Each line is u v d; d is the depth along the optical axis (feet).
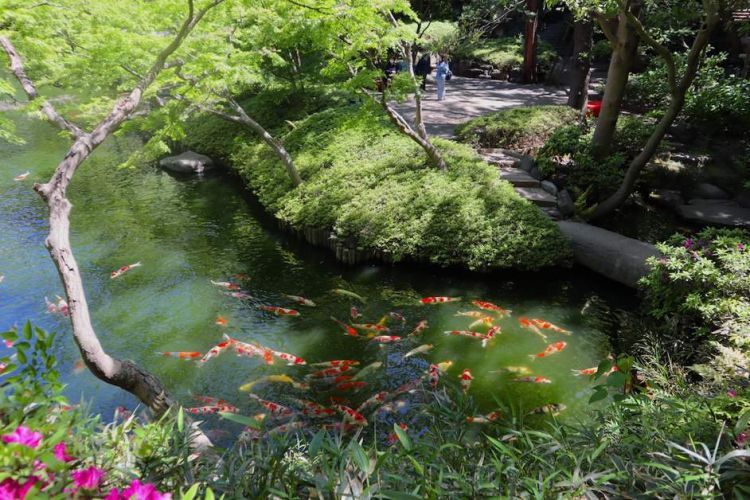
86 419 7.20
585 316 27.30
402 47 34.01
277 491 6.00
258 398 21.31
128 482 6.72
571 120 45.29
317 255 34.53
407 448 6.54
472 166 37.17
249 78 35.65
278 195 39.91
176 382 22.48
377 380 22.56
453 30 57.47
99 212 41.29
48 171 48.80
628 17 28.04
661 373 17.20
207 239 36.86
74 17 26.27
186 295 29.58
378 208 33.99
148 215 40.91
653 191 36.99
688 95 41.01
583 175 35.65
